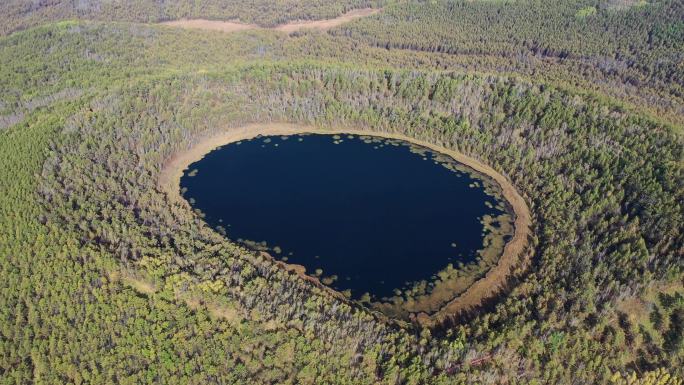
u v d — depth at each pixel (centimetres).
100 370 10162
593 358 10000
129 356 10244
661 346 10381
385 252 13275
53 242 12300
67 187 14275
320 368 9912
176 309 10931
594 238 12606
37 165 15162
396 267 12825
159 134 17100
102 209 13600
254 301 11044
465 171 16525
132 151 16538
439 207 14888
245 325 10631
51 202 13825
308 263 12912
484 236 13788
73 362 10325
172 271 11556
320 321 10650
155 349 10262
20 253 12250
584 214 13325
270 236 13762
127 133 16875
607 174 14288
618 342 10375
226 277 11569
